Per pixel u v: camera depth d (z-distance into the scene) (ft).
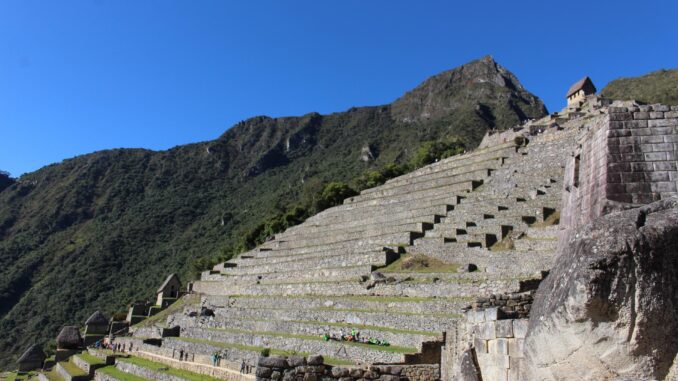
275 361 44.50
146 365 118.32
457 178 176.96
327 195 260.42
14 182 650.43
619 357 23.18
